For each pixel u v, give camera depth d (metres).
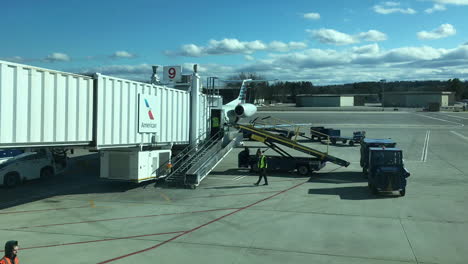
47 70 16.45
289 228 14.65
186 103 27.80
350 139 46.91
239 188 22.55
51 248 12.52
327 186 23.05
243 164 28.64
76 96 18.06
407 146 44.12
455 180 24.70
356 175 27.02
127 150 21.97
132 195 20.86
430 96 184.75
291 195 20.55
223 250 12.30
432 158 35.06
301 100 187.38
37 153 24.72
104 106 19.59
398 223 15.23
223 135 30.44
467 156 36.28
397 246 12.62
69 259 11.54
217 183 24.20
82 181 25.30
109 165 22.19
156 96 23.83
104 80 19.50
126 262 11.30
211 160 25.00
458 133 59.34
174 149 28.91
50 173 25.66
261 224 15.20
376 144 25.02
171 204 18.69
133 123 21.83
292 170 27.41
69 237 13.67
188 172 23.11
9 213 17.12
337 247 12.54
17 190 22.34
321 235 13.78
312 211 17.19
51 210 17.62
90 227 14.91
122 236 13.77
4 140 14.77
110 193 21.42
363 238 13.43
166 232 14.23
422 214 16.56
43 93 16.31
